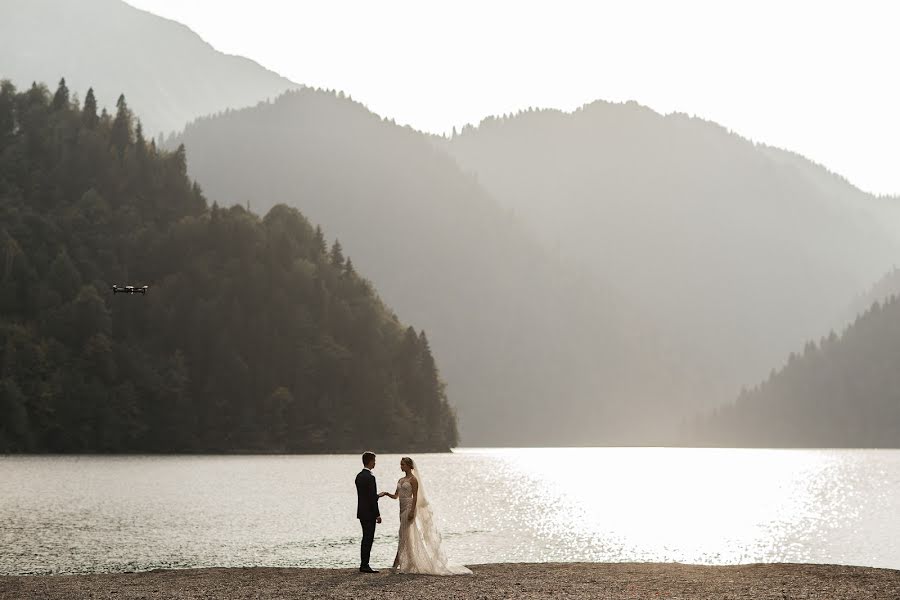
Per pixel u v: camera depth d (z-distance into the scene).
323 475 130.75
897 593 27.75
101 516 65.44
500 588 28.91
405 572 33.16
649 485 138.38
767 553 57.38
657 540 63.38
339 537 55.78
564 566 35.66
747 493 120.81
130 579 31.48
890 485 141.12
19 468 135.75
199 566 42.94
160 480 112.81
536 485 131.75
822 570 33.59
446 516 78.38
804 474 180.00
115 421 195.38
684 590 28.52
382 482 124.69
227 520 64.69
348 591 28.22
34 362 188.62
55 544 49.09
